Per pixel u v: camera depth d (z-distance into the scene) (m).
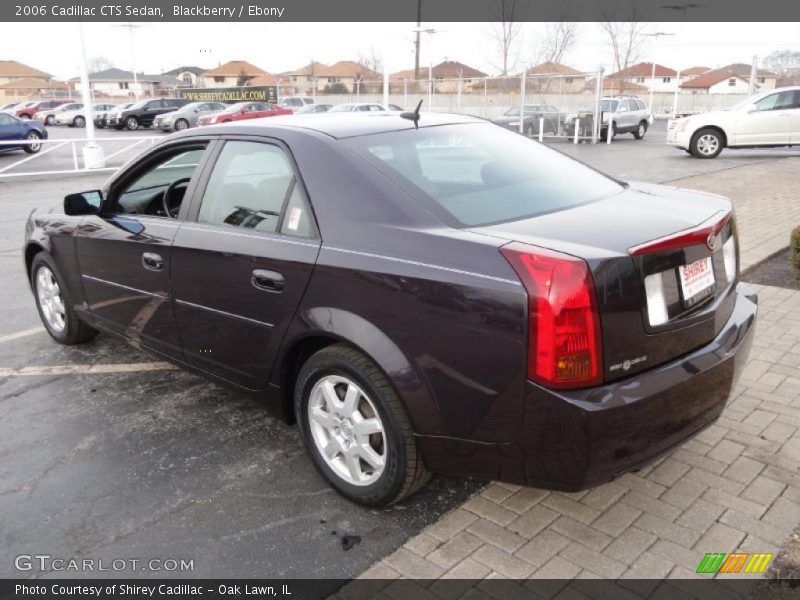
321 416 3.07
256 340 3.24
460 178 3.07
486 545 2.74
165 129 33.12
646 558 2.63
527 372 2.36
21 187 14.35
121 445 3.64
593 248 2.40
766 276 6.19
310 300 2.92
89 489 3.24
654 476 3.15
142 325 4.00
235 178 3.43
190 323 3.62
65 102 50.00
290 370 3.25
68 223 4.49
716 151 17.67
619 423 2.35
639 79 92.69
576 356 2.31
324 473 3.13
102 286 4.26
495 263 2.43
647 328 2.45
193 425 3.84
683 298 2.59
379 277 2.68
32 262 5.13
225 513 3.02
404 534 2.85
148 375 4.53
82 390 4.32
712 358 2.67
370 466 2.99
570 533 2.79
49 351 5.00
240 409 4.02
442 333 2.52
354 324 2.77
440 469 2.72
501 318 2.38
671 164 16.31
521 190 3.09
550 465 2.43
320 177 3.04
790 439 3.41
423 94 37.38
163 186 3.95
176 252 3.58
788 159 17.11
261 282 3.13
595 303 2.30
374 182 2.91
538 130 25.44
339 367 2.88
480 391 2.47
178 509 3.06
